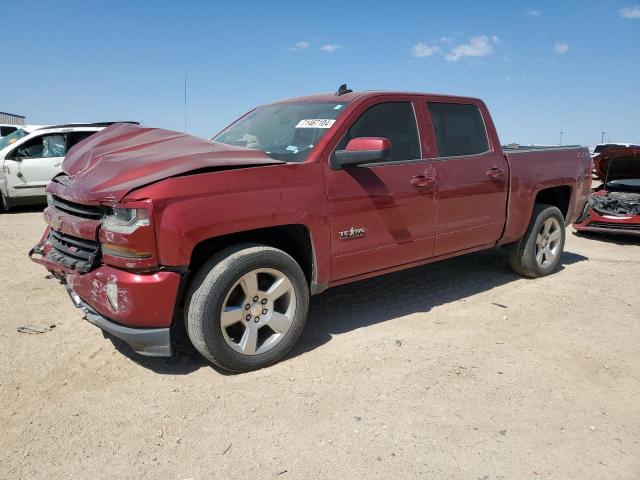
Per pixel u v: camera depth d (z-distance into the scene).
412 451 2.84
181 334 4.27
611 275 6.42
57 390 3.38
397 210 4.42
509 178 5.42
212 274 3.42
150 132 4.35
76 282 3.59
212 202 3.38
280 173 3.71
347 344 4.16
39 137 11.32
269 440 2.91
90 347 3.99
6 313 4.64
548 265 6.19
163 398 3.31
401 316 4.82
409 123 4.70
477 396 3.41
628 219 8.61
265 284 3.77
